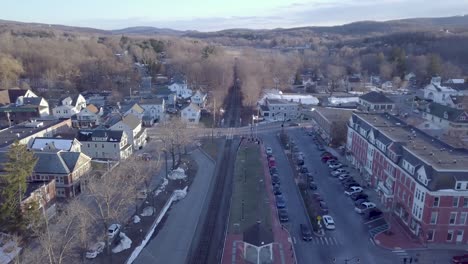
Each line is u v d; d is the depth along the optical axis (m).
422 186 64.50
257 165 102.88
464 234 64.88
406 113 150.38
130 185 76.06
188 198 84.50
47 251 53.50
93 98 173.88
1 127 135.38
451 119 125.06
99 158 104.06
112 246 63.97
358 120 100.94
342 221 73.25
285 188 88.81
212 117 156.00
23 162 65.69
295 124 146.88
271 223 72.62
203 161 107.56
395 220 73.06
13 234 62.28
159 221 74.19
